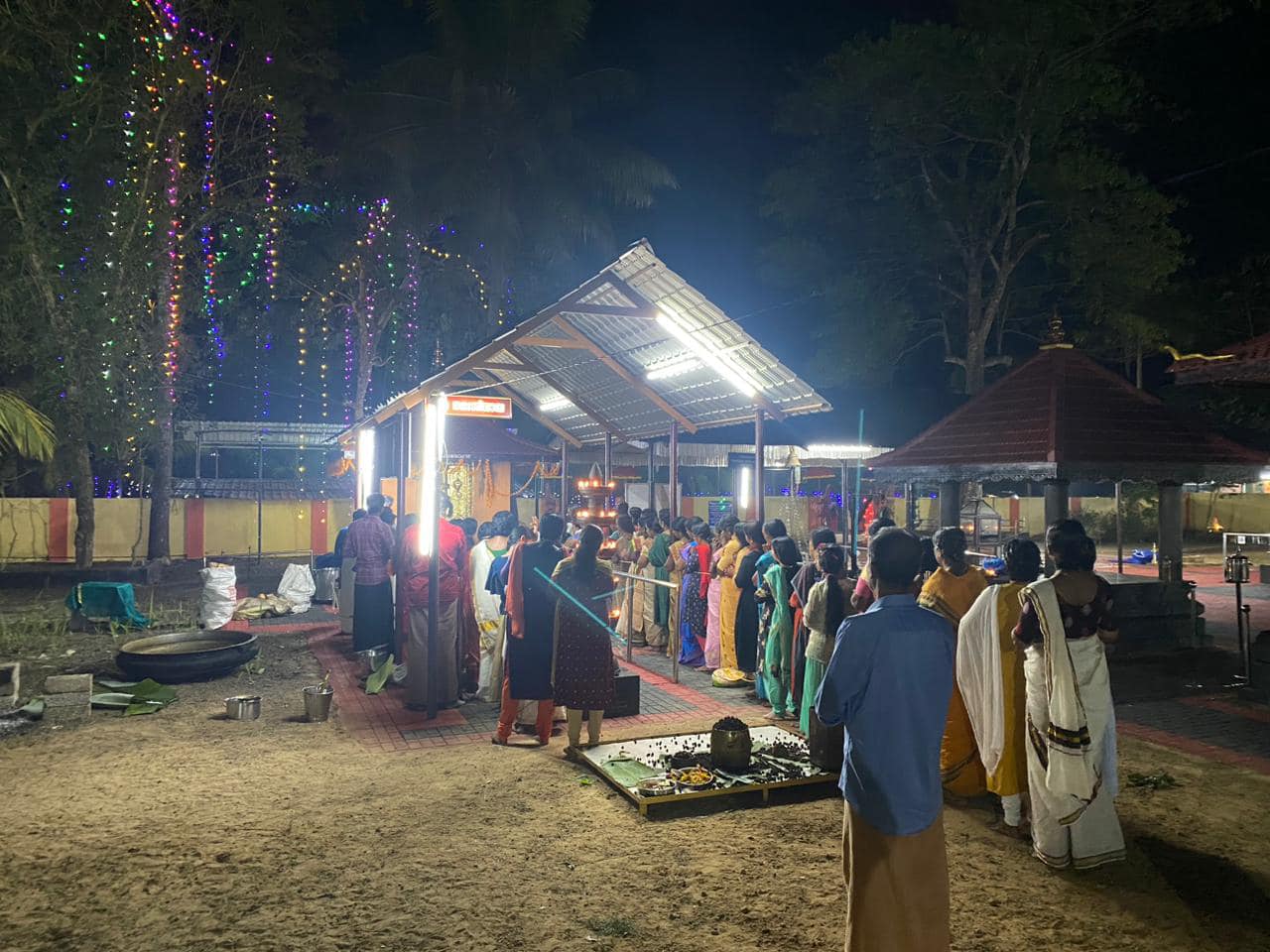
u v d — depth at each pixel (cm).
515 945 390
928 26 2225
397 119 2991
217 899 432
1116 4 2236
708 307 927
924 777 318
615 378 1237
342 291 3017
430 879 457
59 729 750
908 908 312
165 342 1992
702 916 418
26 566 1888
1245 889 450
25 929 404
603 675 662
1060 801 468
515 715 713
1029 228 2503
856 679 319
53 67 1773
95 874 461
